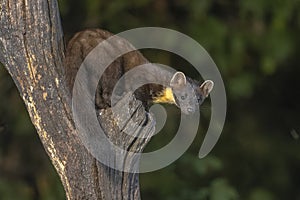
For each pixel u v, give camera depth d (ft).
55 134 25.25
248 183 56.44
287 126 58.85
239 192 56.24
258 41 52.54
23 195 50.39
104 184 25.55
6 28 25.05
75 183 25.53
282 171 57.52
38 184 50.88
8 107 49.37
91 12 48.98
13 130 49.57
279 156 57.88
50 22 25.11
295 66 57.72
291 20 52.75
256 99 58.44
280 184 57.36
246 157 56.70
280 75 58.34
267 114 58.65
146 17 51.16
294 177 58.44
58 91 25.14
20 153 51.62
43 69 25.07
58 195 50.31
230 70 52.60
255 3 51.24
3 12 24.97
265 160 57.41
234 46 51.72
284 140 58.59
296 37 52.85
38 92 25.18
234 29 52.37
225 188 42.50
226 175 55.72
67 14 48.55
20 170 51.39
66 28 48.37
